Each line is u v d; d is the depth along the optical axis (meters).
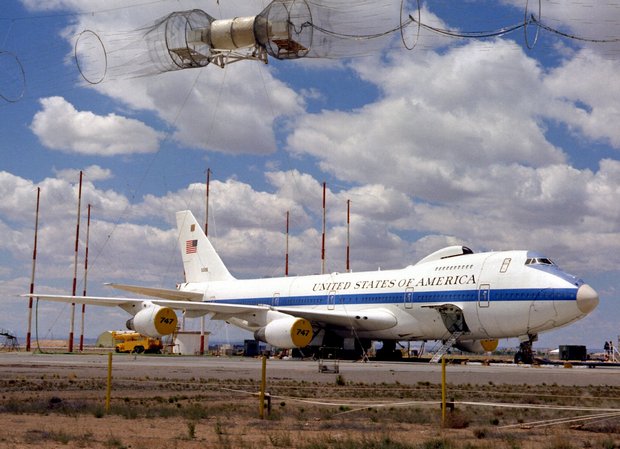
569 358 65.38
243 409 20.39
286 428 17.05
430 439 15.27
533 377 34.78
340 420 18.66
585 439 15.57
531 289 45.22
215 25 21.36
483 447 13.88
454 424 17.44
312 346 58.19
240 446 13.91
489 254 49.09
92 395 23.98
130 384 28.17
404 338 53.47
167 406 20.91
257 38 20.66
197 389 26.59
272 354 69.56
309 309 58.97
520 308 45.59
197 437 15.34
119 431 16.08
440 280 50.31
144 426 17.00
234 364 45.66
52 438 14.50
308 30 19.81
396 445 13.98
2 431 15.62
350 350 57.00
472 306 47.81
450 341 49.56
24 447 13.41
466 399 23.80
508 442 14.55
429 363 49.56
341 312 54.09
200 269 72.19
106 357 58.59
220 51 21.80
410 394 25.17
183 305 53.62
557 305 44.16
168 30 21.22
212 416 19.12
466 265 49.44
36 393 24.62
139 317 52.28
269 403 19.09
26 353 74.69
